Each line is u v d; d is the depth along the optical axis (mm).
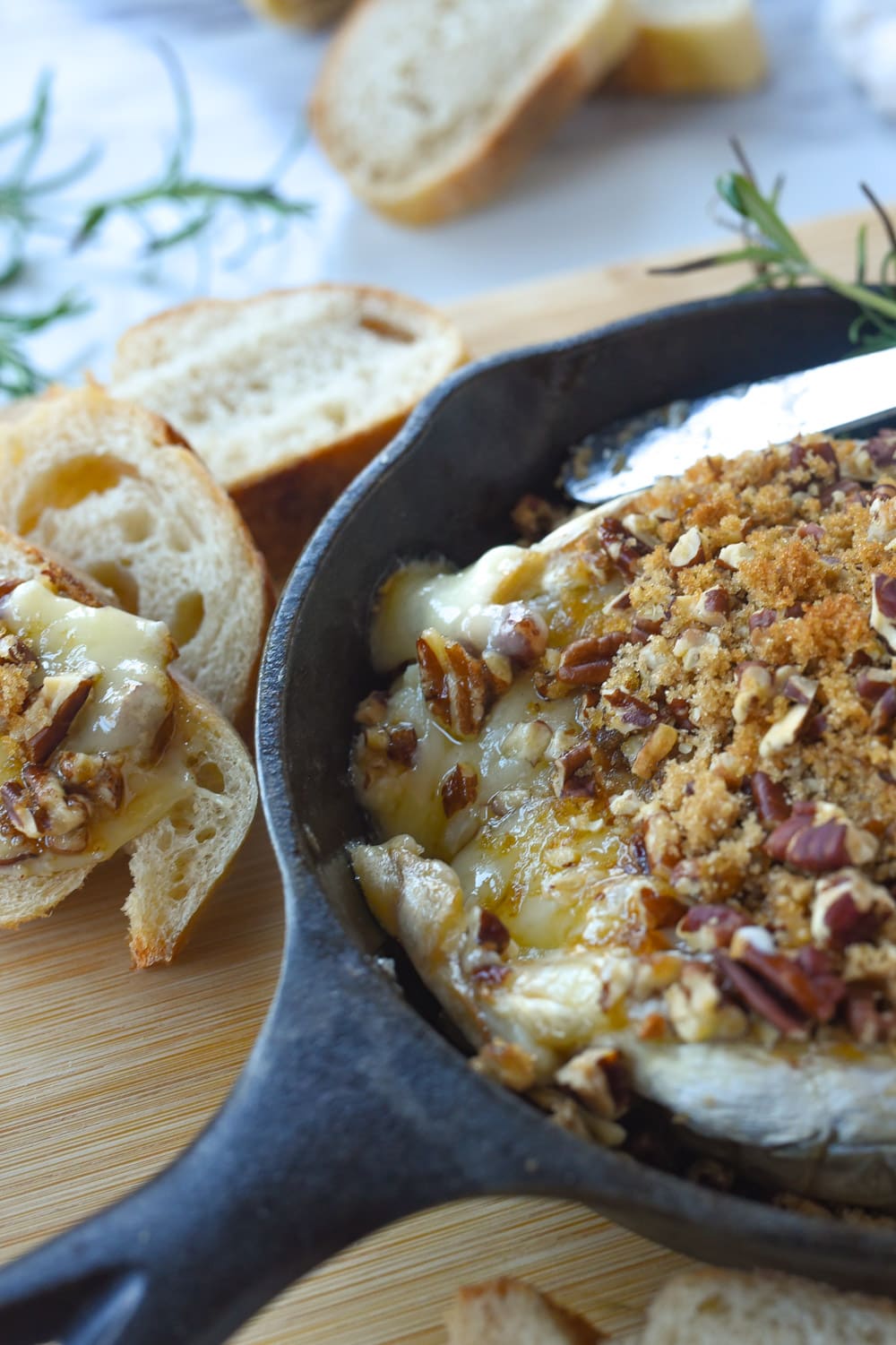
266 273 531
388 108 540
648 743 324
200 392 433
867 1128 293
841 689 315
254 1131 284
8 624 349
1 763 340
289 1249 278
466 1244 323
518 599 346
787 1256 281
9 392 458
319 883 304
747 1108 296
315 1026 291
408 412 413
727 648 328
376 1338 315
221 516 382
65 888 352
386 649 358
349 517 349
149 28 616
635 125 562
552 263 525
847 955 296
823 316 388
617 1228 323
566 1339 303
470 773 337
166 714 347
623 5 534
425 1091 286
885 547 330
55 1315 277
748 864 307
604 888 314
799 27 586
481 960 313
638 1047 301
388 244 537
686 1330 298
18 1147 337
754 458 354
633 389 388
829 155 541
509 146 532
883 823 305
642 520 348
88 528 391
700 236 525
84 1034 350
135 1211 280
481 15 540
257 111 582
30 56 609
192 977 356
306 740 332
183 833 353
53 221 547
